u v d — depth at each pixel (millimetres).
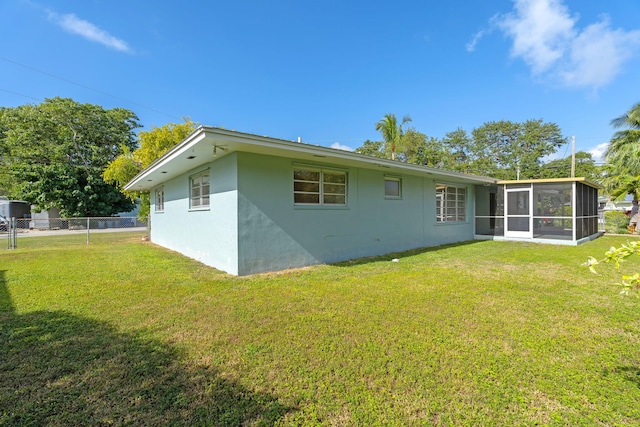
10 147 23594
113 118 26203
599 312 3590
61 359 2510
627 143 13523
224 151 5660
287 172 6332
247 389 2094
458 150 33000
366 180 7980
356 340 2852
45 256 8336
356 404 1930
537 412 1854
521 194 11711
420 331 3055
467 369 2336
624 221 15711
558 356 2549
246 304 3961
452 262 6965
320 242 6910
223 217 6152
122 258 7973
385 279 5301
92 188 23359
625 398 1986
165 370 2340
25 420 1780
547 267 6305
